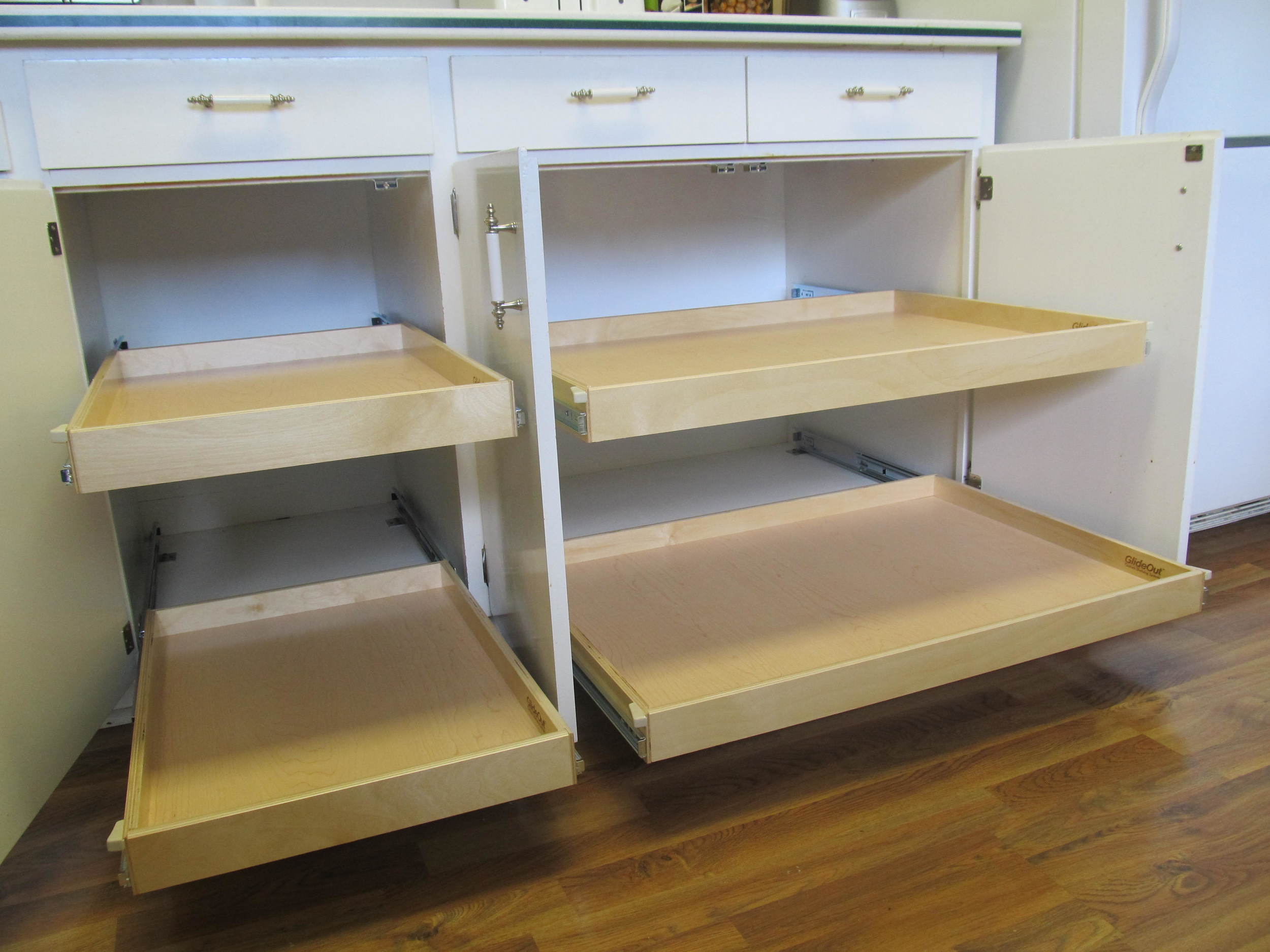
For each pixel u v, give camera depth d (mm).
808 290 2357
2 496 1094
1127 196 1530
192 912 1093
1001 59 1850
